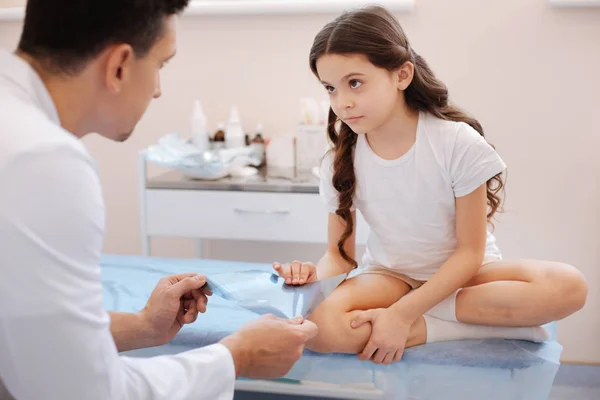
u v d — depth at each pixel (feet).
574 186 6.84
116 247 8.07
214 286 3.92
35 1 2.64
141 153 6.37
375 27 3.76
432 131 4.12
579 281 3.92
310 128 6.56
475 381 3.86
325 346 3.94
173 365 2.85
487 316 3.99
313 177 6.43
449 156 4.06
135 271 5.24
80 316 2.43
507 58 6.67
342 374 3.94
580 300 3.91
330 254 4.75
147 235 6.51
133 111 2.95
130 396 2.66
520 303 3.91
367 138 4.33
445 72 6.81
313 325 3.52
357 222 6.17
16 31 7.50
